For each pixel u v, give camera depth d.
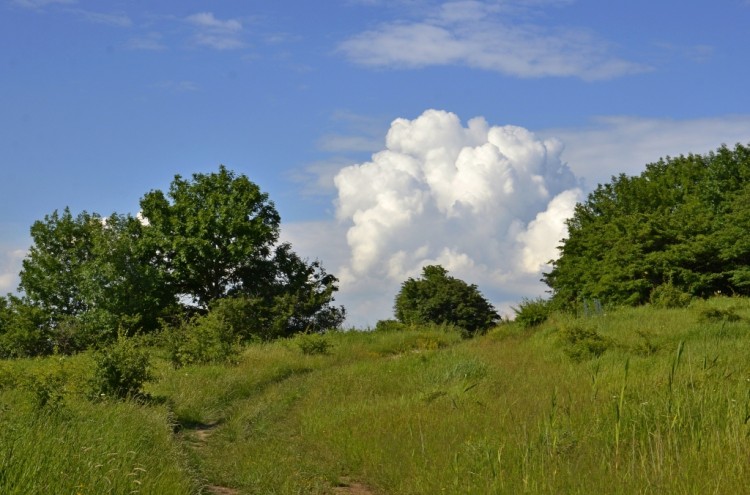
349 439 13.25
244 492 10.51
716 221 37.09
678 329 22.31
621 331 23.30
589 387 14.84
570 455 10.16
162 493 8.82
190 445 14.03
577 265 40.84
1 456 8.45
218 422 17.47
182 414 17.47
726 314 23.50
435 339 33.62
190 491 9.49
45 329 45.47
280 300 47.25
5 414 11.65
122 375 17.48
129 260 45.94
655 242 35.78
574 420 11.91
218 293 49.72
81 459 9.09
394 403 16.25
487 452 9.88
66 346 44.19
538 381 17.00
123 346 18.25
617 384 14.41
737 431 9.55
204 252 47.78
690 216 37.22
